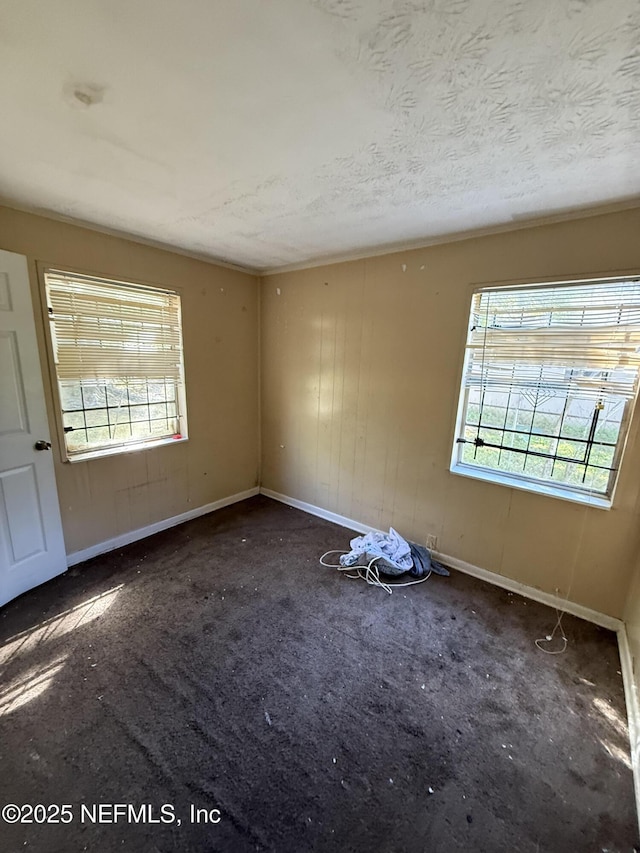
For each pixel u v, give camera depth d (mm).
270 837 1152
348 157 1472
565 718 1571
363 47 932
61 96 1125
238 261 3176
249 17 854
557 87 1046
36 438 2217
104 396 2648
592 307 2021
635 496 1974
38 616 2066
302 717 1543
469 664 1841
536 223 2070
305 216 2121
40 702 1568
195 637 1959
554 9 812
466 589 2436
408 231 2334
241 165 1547
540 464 2320
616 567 2066
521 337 2256
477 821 1210
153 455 2969
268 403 3750
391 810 1232
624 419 2016
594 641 2008
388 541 2760
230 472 3670
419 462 2754
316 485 3467
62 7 834
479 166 1521
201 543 2939
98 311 2508
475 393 2500
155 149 1436
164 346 2941
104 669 1742
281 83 1062
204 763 1355
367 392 2967
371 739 1462
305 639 1972
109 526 2756
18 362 2092
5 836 1138
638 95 1063
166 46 936
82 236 2330
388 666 1815
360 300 2895
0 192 1873
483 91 1073
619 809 1250
